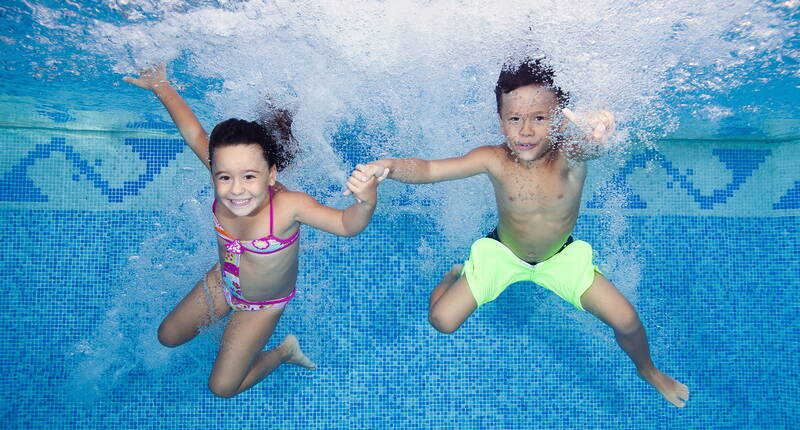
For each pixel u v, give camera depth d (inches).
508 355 88.5
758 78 68.0
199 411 85.1
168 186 87.7
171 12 58.2
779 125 85.5
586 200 91.4
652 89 67.9
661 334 90.5
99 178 87.0
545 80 56.5
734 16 56.4
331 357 87.0
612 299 70.1
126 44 62.7
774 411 89.9
